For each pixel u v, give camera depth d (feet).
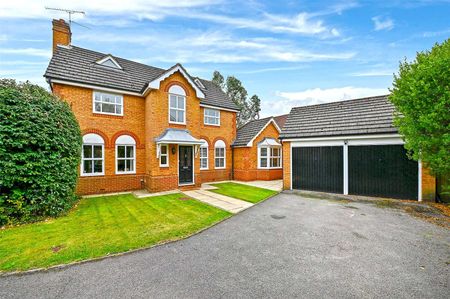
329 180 39.65
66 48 42.96
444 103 23.75
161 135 41.04
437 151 26.22
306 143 42.29
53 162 23.44
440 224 21.59
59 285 11.40
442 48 26.73
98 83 38.96
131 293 10.71
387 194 34.04
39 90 24.88
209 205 29.99
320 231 19.81
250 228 20.74
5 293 10.69
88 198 34.55
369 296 10.36
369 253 15.17
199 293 10.68
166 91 42.04
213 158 59.26
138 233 19.11
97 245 16.51
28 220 21.95
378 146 34.96
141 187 43.47
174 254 15.17
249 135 62.08
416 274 12.35
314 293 10.60
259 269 13.04
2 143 20.01
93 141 38.63
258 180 60.70
